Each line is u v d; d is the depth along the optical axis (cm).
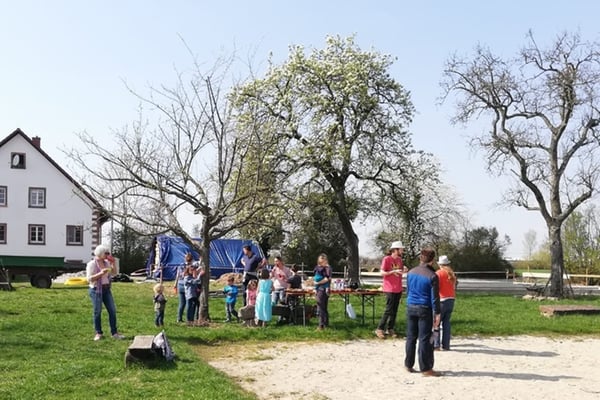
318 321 1842
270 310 1738
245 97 2470
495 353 1455
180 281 1812
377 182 3569
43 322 1650
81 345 1316
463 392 1037
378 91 3512
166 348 1168
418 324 1178
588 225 5553
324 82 3388
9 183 5256
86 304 2181
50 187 5344
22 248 5247
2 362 1134
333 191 3434
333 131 3375
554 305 2359
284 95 3228
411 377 1154
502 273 5681
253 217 2006
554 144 3102
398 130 3450
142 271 5075
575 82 2980
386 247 4703
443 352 1457
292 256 4831
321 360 1331
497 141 3131
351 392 1034
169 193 1745
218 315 2017
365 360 1334
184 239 1792
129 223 2247
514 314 2161
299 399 987
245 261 1997
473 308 2355
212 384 1009
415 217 3791
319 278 1714
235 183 1895
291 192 2728
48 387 966
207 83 2447
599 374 1219
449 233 5662
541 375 1191
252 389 1052
